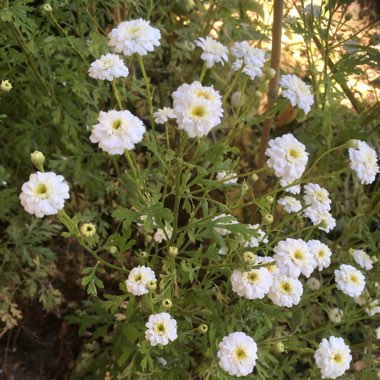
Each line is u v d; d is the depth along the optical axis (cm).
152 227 23
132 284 21
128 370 25
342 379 25
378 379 25
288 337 25
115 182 35
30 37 27
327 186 34
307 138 32
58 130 33
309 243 23
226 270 25
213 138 36
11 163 33
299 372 33
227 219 22
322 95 33
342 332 33
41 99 30
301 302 29
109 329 33
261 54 23
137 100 37
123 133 18
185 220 34
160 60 40
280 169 19
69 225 20
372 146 33
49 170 33
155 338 21
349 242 37
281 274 22
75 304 33
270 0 35
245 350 20
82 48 29
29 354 32
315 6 34
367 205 34
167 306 22
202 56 22
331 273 35
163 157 22
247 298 23
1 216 28
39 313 33
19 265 31
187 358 27
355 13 34
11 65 33
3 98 31
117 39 20
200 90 19
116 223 36
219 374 22
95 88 30
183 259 24
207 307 25
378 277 30
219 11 35
